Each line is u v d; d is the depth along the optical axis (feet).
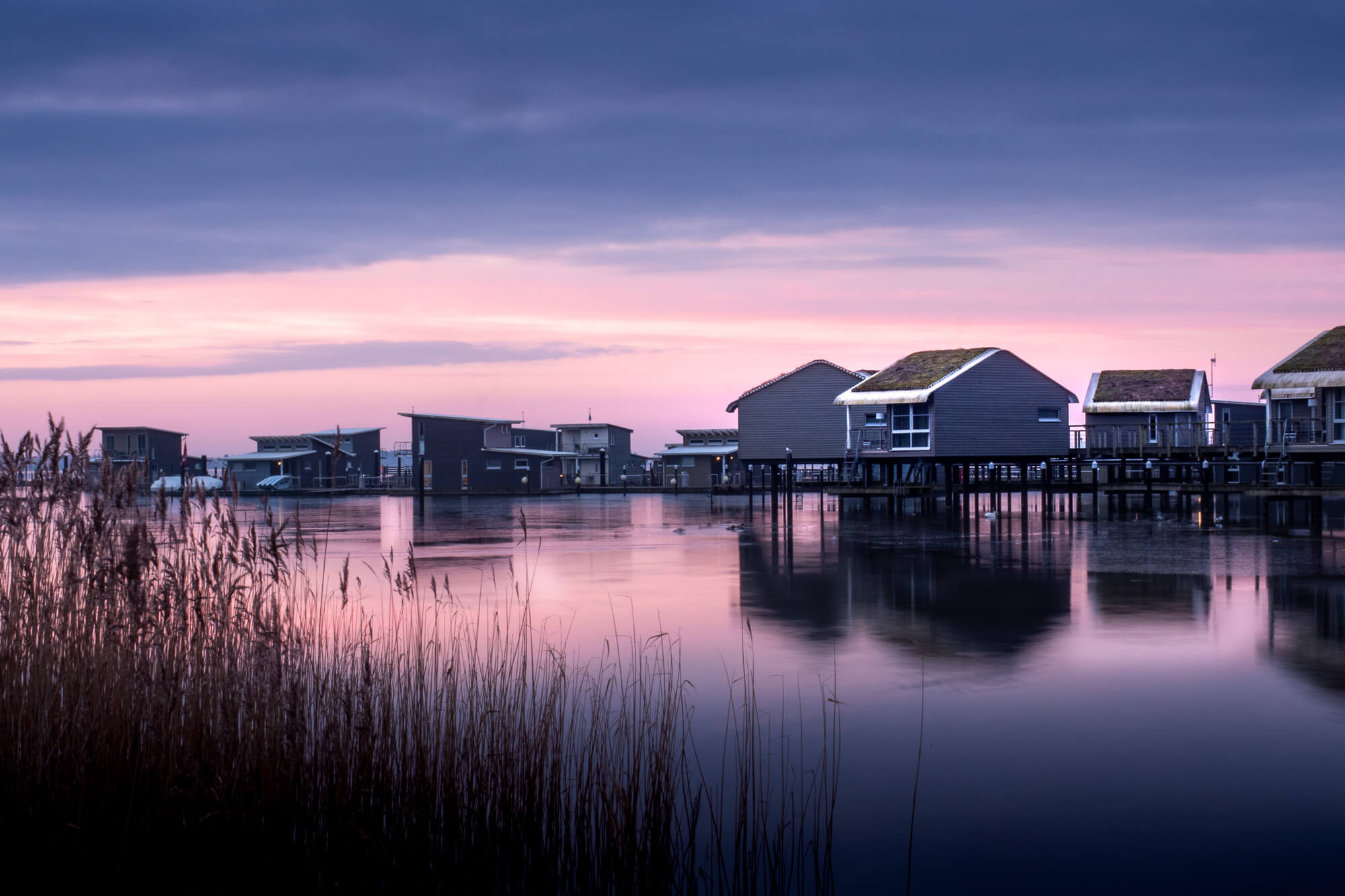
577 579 74.33
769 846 25.34
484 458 280.51
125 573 23.71
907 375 141.90
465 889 22.09
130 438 287.89
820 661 45.01
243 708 24.18
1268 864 24.67
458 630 49.88
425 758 24.26
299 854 23.06
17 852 22.30
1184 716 36.32
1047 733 34.35
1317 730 34.63
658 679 41.29
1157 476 181.16
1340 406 115.96
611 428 312.29
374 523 146.10
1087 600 61.67
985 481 166.91
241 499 245.24
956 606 59.93
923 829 26.63
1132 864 24.70
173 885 21.88
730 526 132.26
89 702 23.86
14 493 24.21
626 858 22.53
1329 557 83.35
